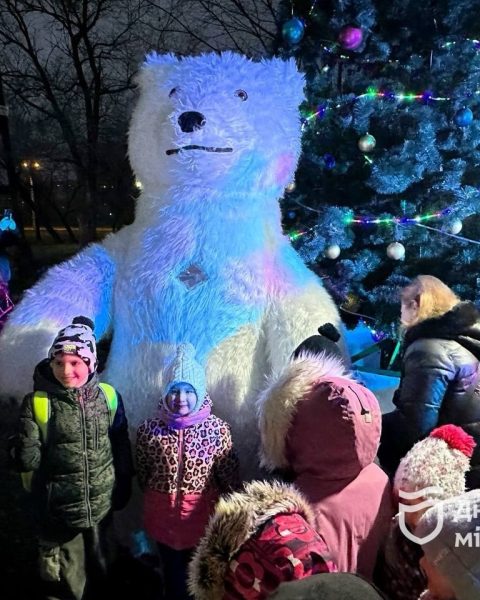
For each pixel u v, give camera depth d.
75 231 23.47
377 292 4.66
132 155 3.48
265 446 2.36
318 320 3.26
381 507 2.10
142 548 3.39
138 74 3.66
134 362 3.25
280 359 3.19
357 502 2.07
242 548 1.64
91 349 2.63
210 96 3.21
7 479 4.44
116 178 14.66
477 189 4.52
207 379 3.19
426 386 2.71
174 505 2.66
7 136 11.50
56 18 13.05
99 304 3.48
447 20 4.25
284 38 4.06
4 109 11.38
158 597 3.04
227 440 2.74
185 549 2.67
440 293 2.87
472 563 1.34
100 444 2.64
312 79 4.75
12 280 11.26
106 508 2.68
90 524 2.63
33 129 14.23
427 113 4.28
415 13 4.39
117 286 3.43
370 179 4.30
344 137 4.58
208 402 2.77
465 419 2.73
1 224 7.53
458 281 4.67
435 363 2.71
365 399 2.14
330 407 2.11
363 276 4.78
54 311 3.40
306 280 3.48
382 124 4.47
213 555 1.69
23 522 3.84
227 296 3.23
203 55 3.48
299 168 4.79
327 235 4.50
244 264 3.28
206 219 3.29
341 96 4.51
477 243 4.50
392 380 5.06
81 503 2.61
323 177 4.84
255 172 3.30
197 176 3.23
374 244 4.78
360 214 4.75
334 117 4.56
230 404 3.18
